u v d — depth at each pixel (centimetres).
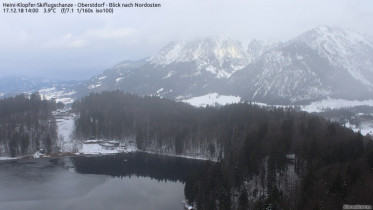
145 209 18912
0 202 19712
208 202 17800
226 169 19912
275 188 16738
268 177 18550
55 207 19062
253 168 19712
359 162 17812
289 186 17712
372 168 17275
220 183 18300
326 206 15112
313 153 19425
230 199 17662
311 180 16550
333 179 16112
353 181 16062
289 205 16025
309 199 15700
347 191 15500
